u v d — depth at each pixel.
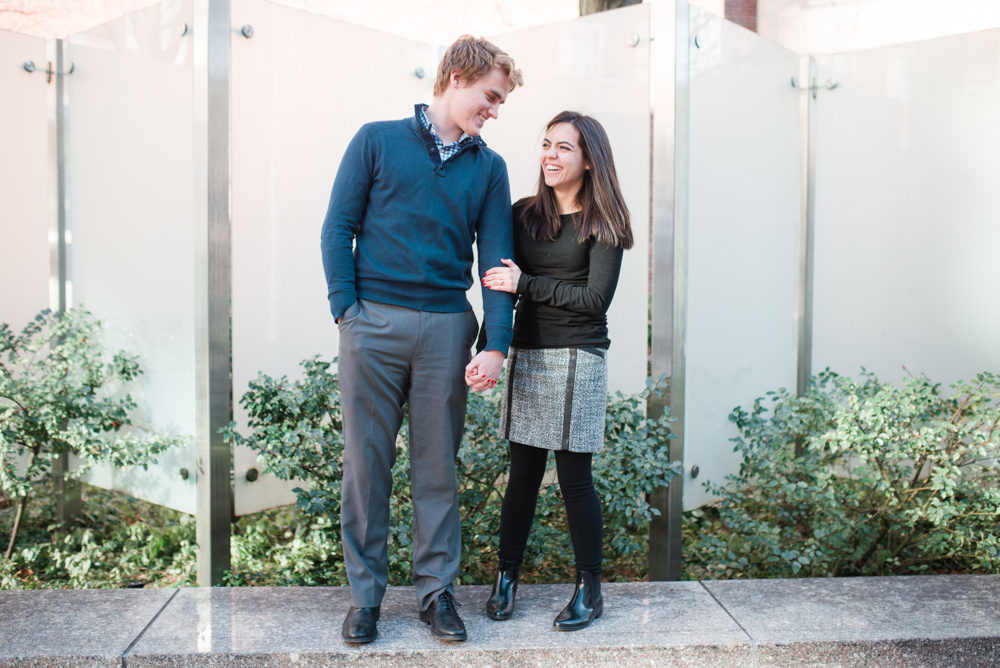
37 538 3.15
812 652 2.02
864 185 3.32
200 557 2.67
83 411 2.91
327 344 3.13
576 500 2.08
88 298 3.14
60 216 3.23
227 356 2.60
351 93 3.10
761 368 3.23
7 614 2.16
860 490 2.82
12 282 3.19
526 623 2.11
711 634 2.05
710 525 3.12
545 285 1.99
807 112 3.36
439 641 1.98
